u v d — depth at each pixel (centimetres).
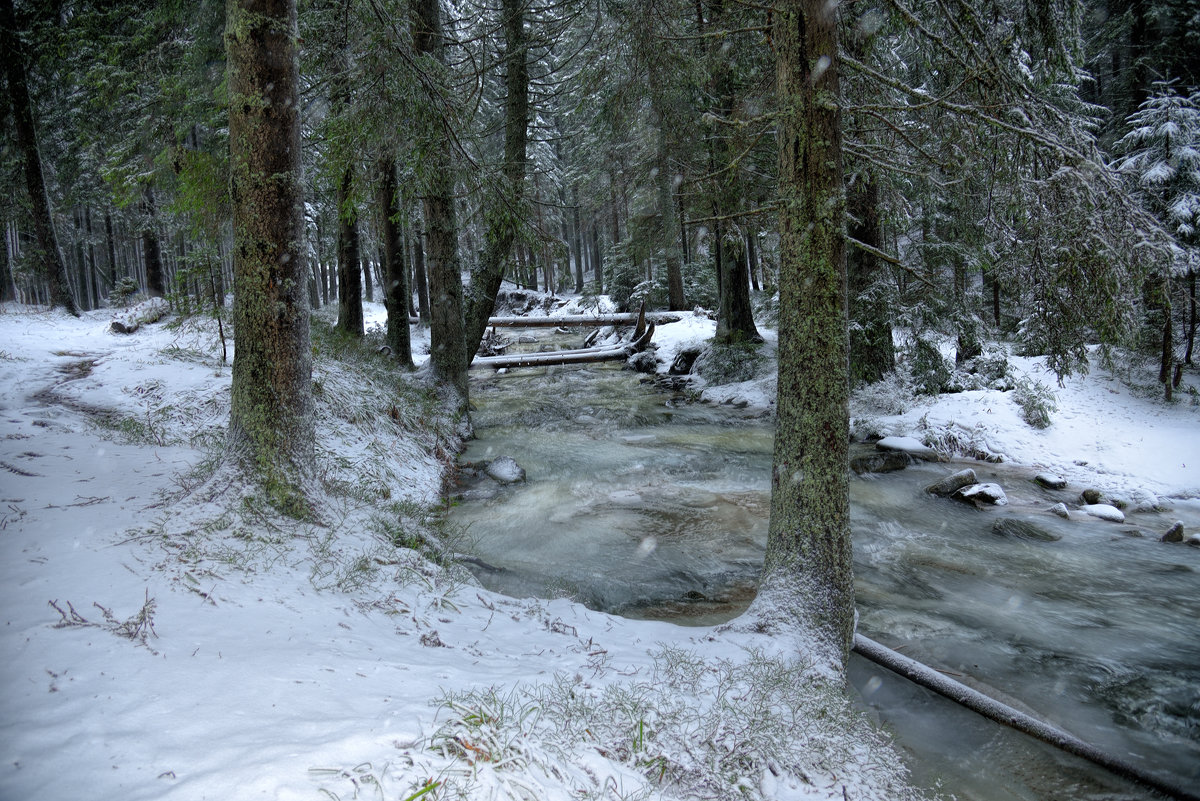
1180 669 485
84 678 274
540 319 2425
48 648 297
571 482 980
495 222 952
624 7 839
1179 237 1056
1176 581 650
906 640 526
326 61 920
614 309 3109
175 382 977
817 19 441
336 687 299
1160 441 1040
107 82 1473
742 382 1684
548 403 1619
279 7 506
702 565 680
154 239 2308
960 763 372
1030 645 520
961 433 1165
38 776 205
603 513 843
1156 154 1153
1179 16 1580
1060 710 432
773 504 491
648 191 1537
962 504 897
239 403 538
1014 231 515
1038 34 531
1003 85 501
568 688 347
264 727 251
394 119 779
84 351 1287
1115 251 442
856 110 467
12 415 772
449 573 557
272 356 530
